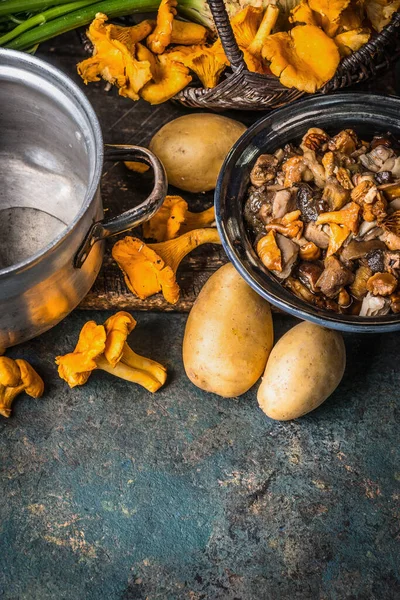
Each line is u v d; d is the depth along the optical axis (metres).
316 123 0.75
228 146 0.77
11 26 0.81
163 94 0.77
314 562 0.72
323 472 0.75
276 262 0.70
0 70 0.68
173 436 0.75
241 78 0.74
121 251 0.73
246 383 0.73
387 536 0.73
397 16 0.74
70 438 0.75
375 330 0.68
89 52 0.79
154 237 0.77
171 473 0.74
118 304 0.77
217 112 0.83
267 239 0.70
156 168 0.67
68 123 0.70
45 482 0.73
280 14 0.76
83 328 0.72
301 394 0.71
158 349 0.78
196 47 0.78
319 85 0.73
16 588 0.71
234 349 0.72
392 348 0.78
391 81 0.84
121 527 0.72
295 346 0.71
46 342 0.77
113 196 0.80
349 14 0.76
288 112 0.74
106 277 0.76
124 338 0.72
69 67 0.84
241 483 0.74
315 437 0.75
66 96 0.67
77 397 0.76
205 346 0.72
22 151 0.77
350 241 0.70
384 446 0.75
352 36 0.75
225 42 0.71
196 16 0.79
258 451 0.75
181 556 0.72
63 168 0.77
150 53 0.77
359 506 0.74
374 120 0.75
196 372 0.72
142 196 0.80
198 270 0.78
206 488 0.74
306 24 0.74
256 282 0.69
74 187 0.77
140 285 0.74
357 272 0.71
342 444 0.75
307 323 0.72
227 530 0.73
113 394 0.76
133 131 0.82
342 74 0.75
